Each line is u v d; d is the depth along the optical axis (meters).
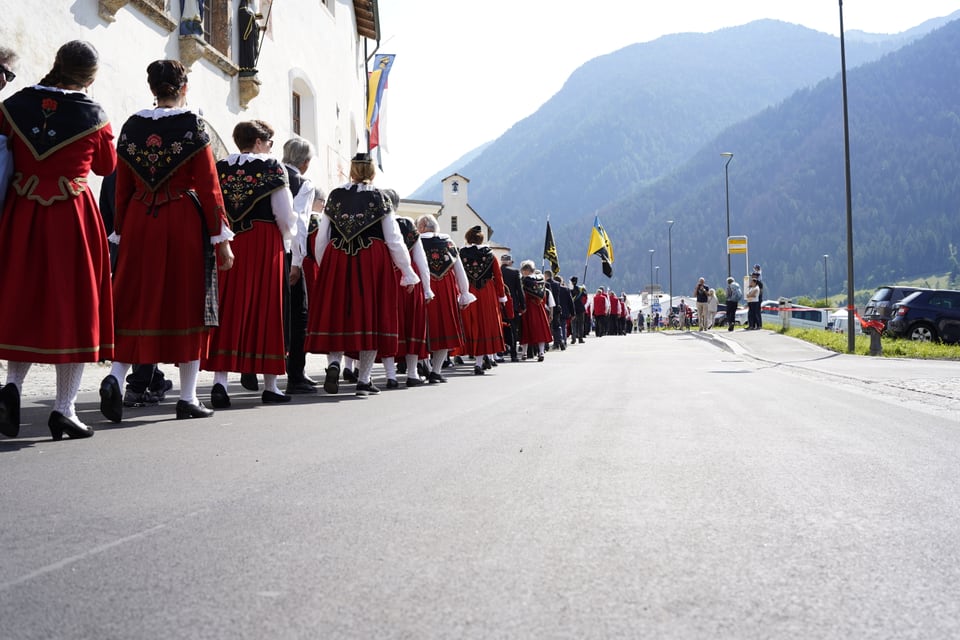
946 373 11.20
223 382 6.28
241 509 2.88
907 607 1.97
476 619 1.87
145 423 5.22
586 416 5.71
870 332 17.08
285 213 6.45
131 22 13.09
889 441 4.64
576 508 2.94
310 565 2.26
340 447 4.23
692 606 1.96
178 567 2.24
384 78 29.50
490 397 7.25
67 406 4.51
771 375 10.74
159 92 5.32
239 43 17.05
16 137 4.37
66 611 1.92
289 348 7.65
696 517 2.82
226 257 5.38
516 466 3.73
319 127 22.23
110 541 2.48
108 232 6.94
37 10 10.78
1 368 9.12
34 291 4.32
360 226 7.34
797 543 2.51
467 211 92.44
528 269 15.65
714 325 63.69
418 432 4.81
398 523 2.71
